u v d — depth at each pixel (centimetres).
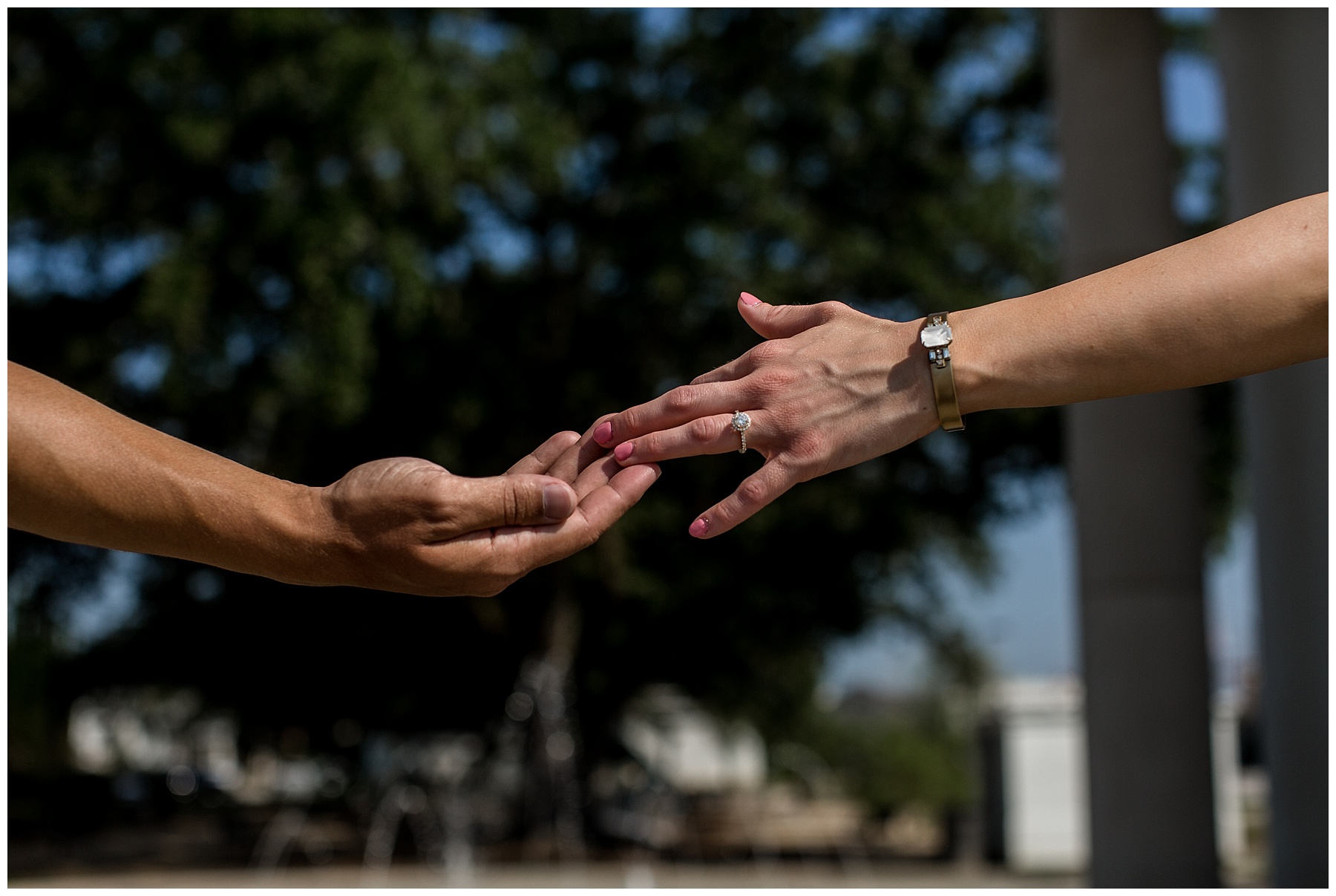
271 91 1033
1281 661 530
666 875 1145
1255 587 555
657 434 176
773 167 1270
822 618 1448
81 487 146
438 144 1045
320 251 1028
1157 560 616
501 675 1538
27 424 145
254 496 149
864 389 175
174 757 2380
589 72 1295
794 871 1209
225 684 1548
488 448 1277
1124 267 169
